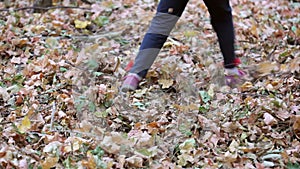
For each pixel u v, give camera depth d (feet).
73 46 13.70
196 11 17.10
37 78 11.59
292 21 16.57
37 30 14.60
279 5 18.21
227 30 11.73
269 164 8.66
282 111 10.23
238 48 13.97
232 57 11.85
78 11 16.61
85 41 14.19
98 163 8.34
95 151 8.77
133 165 8.52
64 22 15.71
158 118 10.21
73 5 17.48
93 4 17.21
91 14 16.52
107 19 15.97
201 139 9.48
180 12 10.88
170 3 10.77
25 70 11.95
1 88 10.87
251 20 16.38
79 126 9.63
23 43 13.42
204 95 11.09
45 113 10.11
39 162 8.38
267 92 11.34
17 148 8.71
